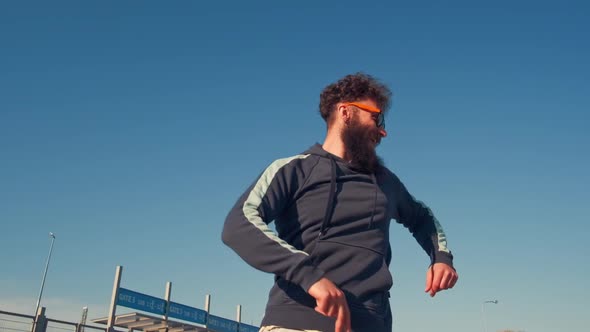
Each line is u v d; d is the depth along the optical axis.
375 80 1.96
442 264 1.89
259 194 1.55
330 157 1.76
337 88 1.95
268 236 1.40
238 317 25.02
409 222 2.12
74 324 14.34
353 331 1.46
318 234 1.60
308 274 1.32
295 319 1.47
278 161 1.71
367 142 1.82
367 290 1.54
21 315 12.89
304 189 1.67
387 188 1.86
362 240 1.63
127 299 16.77
